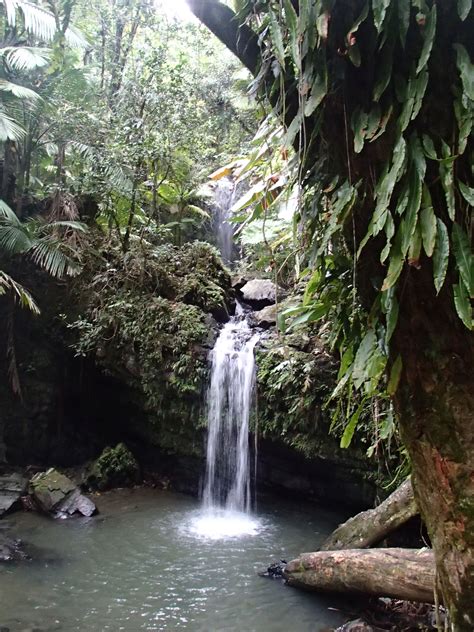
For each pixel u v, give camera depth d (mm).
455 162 1545
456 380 1584
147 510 5723
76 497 5633
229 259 9391
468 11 1393
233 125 8406
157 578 4074
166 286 6766
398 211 1512
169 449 6473
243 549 4664
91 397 7023
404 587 3125
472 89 1406
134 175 6867
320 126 1747
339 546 4000
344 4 1554
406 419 1705
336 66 1624
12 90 6367
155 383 6250
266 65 1912
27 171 7309
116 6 7867
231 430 5844
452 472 1593
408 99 1486
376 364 1749
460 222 1557
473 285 1432
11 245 6277
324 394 5062
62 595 3775
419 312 1622
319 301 2271
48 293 6992
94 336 6375
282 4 1743
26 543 4707
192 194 8492
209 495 6105
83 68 7340
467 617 1610
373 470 4953
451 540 1623
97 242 7121
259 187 2844
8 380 6879
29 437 6867
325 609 3643
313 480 5664
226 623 3449
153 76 7156
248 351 5719
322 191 1890
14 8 6352
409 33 1517
